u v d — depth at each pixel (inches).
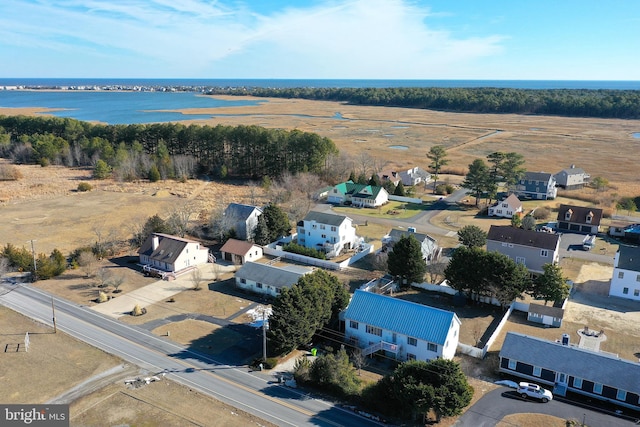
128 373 1814.7
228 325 2225.6
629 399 1627.7
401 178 5275.6
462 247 2534.5
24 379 1755.7
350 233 3287.4
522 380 1815.9
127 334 2123.5
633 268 2501.2
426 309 1972.2
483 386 1754.4
